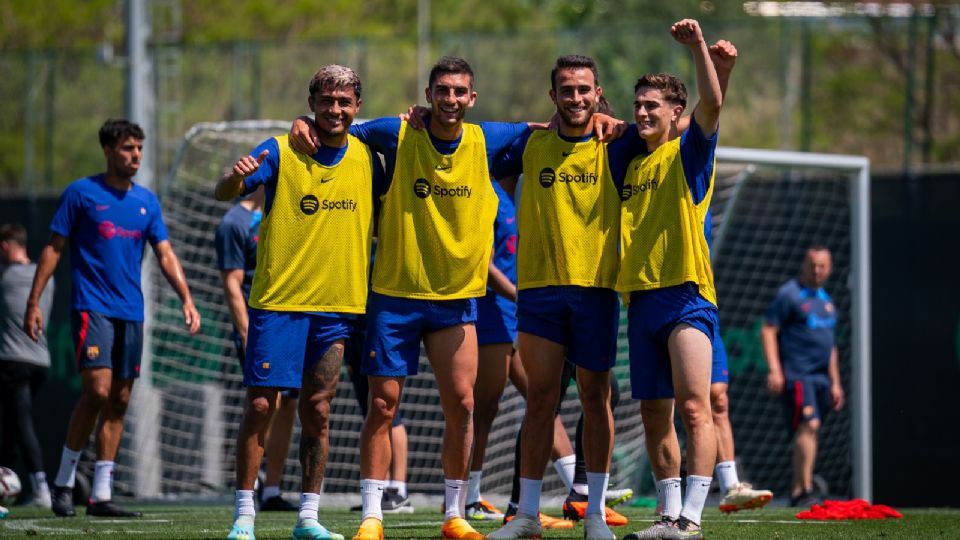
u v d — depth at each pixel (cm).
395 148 1962
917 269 4097
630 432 3712
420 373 3819
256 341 1894
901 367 4097
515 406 3772
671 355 1897
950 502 4022
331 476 3762
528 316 1981
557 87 1956
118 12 9681
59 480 2714
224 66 6319
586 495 2497
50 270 2645
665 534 1884
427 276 1952
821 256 3731
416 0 10625
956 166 5075
